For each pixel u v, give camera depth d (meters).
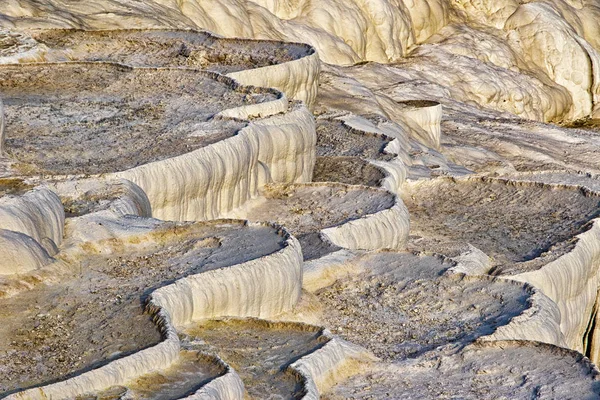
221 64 26.06
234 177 19.89
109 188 17.22
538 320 16.47
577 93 50.19
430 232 22.78
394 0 45.91
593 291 22.30
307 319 16.22
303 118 22.80
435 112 32.91
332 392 14.21
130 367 12.41
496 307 17.00
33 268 14.59
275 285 15.66
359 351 15.18
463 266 18.53
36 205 15.35
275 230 16.77
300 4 42.94
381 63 43.94
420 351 15.59
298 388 13.34
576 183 27.81
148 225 16.55
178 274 15.05
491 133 36.44
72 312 13.79
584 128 47.84
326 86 32.16
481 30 50.16
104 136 19.89
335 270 18.05
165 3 34.62
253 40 27.78
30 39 26.28
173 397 12.07
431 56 45.88
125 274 14.99
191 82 24.00
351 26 43.22
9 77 23.91
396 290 17.58
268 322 15.12
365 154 25.48
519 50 50.03
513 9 51.41
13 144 19.14
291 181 22.55
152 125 20.66
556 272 20.34
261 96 23.02
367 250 18.92
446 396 14.22
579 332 21.77
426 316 16.80
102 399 11.77
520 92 45.97
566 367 14.87
